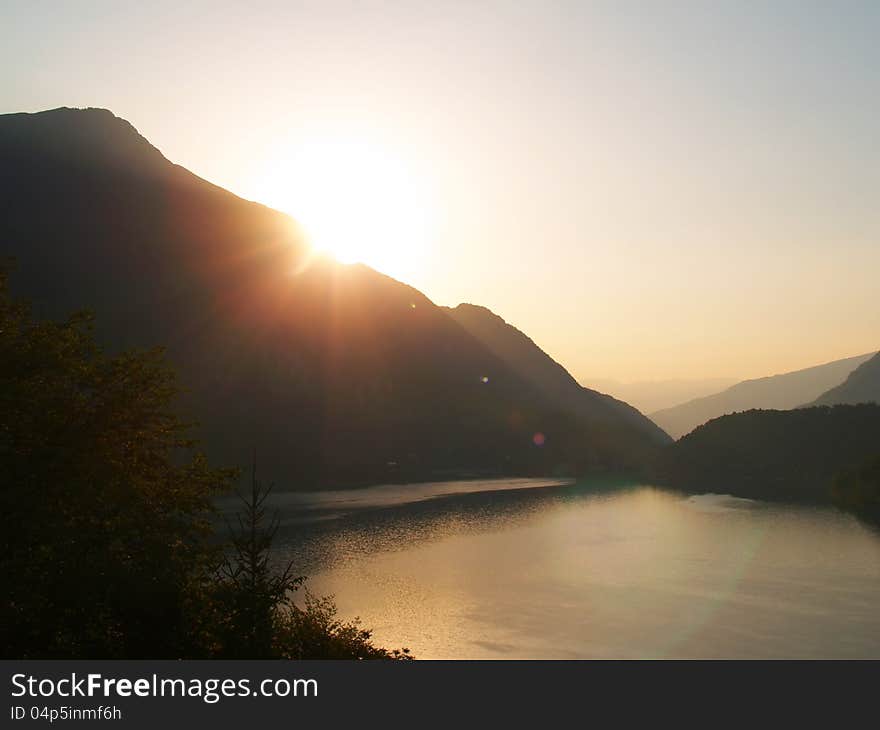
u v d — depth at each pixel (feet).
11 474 68.23
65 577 65.31
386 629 152.66
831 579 198.08
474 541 260.83
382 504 367.25
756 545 253.24
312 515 321.73
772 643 142.41
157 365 86.89
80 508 73.46
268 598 73.92
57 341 78.18
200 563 77.15
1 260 85.76
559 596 180.45
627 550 243.60
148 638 67.10
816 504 381.81
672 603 173.58
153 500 80.38
